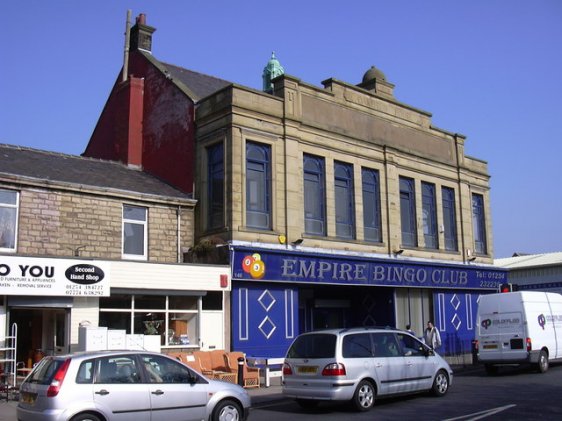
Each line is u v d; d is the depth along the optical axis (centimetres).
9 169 1647
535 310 1936
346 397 1227
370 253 2233
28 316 1623
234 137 1869
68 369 927
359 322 2448
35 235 1631
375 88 2450
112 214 1784
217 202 1914
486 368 1980
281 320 1927
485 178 2947
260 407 1360
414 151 2511
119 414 941
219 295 1803
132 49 2455
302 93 2095
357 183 2236
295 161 2020
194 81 2338
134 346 1490
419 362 1388
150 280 1622
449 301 2630
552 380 1678
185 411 1002
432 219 2608
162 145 2166
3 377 1410
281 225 1950
